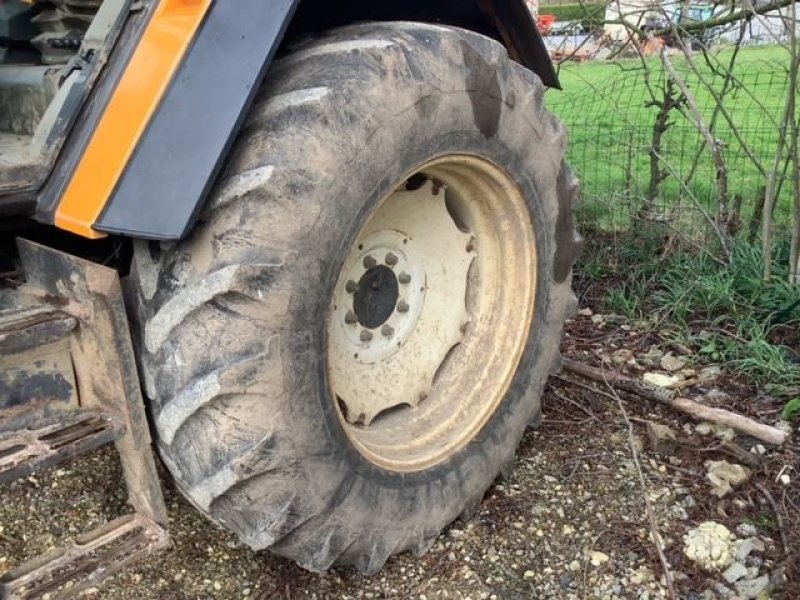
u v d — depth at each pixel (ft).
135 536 6.93
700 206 14.46
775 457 10.19
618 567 8.50
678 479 9.82
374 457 7.82
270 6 6.24
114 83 6.49
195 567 8.41
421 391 8.98
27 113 8.01
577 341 13.32
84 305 6.57
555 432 10.72
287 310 6.45
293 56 7.15
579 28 17.11
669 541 8.82
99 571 6.59
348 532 7.55
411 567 8.50
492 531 8.96
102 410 6.81
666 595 8.14
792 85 13.00
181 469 6.81
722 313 13.82
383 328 8.65
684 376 12.17
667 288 14.65
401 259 8.67
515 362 9.11
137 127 6.16
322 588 8.20
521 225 8.84
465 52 7.51
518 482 9.73
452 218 8.92
